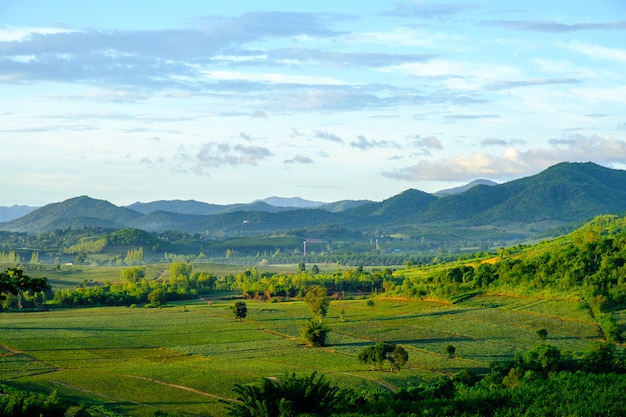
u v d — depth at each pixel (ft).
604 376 296.92
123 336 599.57
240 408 233.35
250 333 616.80
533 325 593.42
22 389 386.32
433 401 263.08
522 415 237.45
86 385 405.80
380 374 434.71
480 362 469.98
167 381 418.51
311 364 473.67
